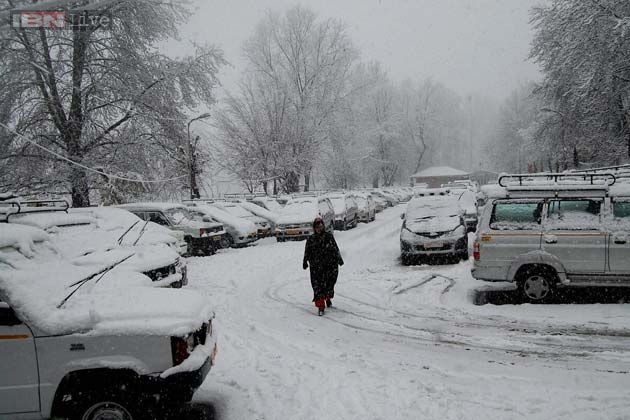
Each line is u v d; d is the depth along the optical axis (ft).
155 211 51.78
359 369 18.54
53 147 63.52
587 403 14.90
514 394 15.75
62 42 62.03
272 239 71.51
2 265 16.16
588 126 96.22
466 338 22.03
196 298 15.48
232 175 131.34
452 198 46.70
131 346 13.00
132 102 66.80
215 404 16.14
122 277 18.29
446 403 15.21
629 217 26.50
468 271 37.99
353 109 151.94
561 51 87.61
